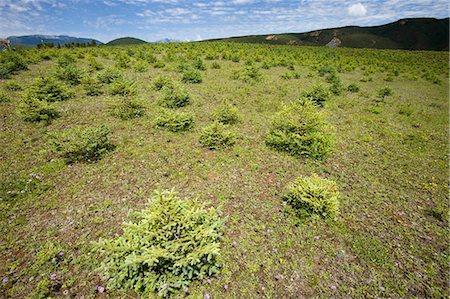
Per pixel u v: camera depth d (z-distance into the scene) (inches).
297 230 177.8
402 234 180.2
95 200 195.6
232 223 180.1
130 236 128.8
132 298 126.8
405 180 253.9
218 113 374.3
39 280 132.0
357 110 505.7
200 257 123.9
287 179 243.1
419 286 141.2
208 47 1464.1
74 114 377.7
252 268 146.6
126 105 382.9
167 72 756.0
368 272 148.8
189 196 205.9
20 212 178.2
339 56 1373.0
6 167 229.9
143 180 224.7
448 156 313.6
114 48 1258.6
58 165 237.9
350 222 189.8
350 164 281.6
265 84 691.4
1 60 617.0
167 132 331.9
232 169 252.5
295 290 135.9
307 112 279.4
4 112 358.9
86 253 149.5
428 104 588.1
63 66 665.0
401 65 1192.2
